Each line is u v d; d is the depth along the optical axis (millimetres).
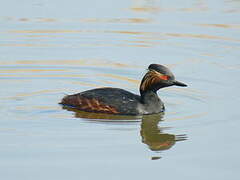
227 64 27859
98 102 21719
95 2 38156
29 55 29125
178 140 19312
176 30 32562
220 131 19984
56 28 33031
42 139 19047
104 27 33250
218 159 17797
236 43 30656
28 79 26000
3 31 32406
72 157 17734
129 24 33562
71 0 38469
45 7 36562
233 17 34562
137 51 29969
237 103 22844
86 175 16562
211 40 31266
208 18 34531
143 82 22172
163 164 17453
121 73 27047
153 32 32562
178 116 21625
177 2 38219
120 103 21734
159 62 28344
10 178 16281
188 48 30203
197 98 23719
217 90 24547
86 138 19234
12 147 18359
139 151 18297
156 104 22078
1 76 26188
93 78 26391
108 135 19562
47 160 17469
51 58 28797
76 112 21828
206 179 16422
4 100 23000
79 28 33062
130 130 20141
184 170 17031
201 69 27297
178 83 22094
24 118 20984
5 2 37719
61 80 26000
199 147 18688
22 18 34281
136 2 38312
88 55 29312
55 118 21078
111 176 16516
